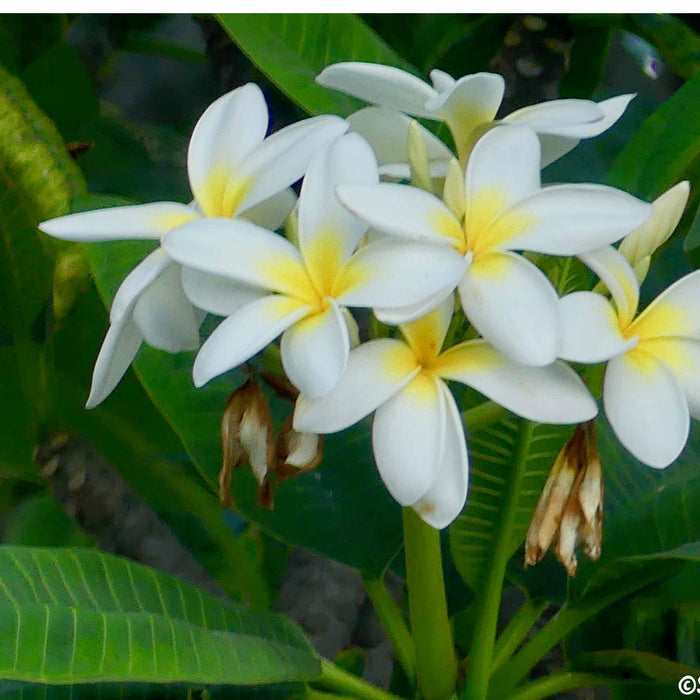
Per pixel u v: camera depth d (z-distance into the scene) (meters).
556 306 0.80
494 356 0.82
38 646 0.83
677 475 0.96
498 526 0.93
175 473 1.02
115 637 0.84
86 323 1.00
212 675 0.85
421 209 0.81
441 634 0.91
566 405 0.81
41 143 0.96
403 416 0.81
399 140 0.88
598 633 0.96
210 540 1.02
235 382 0.95
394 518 0.95
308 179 0.82
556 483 0.84
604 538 0.94
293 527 0.95
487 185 0.82
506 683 0.94
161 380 0.94
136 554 1.04
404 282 0.80
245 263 0.81
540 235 0.81
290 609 1.04
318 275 0.82
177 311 0.84
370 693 0.91
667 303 0.83
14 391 1.03
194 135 0.85
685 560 0.93
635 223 0.81
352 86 0.86
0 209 0.96
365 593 1.08
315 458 0.84
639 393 0.82
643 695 0.92
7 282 0.99
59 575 0.85
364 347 0.82
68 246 0.97
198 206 0.86
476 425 0.86
